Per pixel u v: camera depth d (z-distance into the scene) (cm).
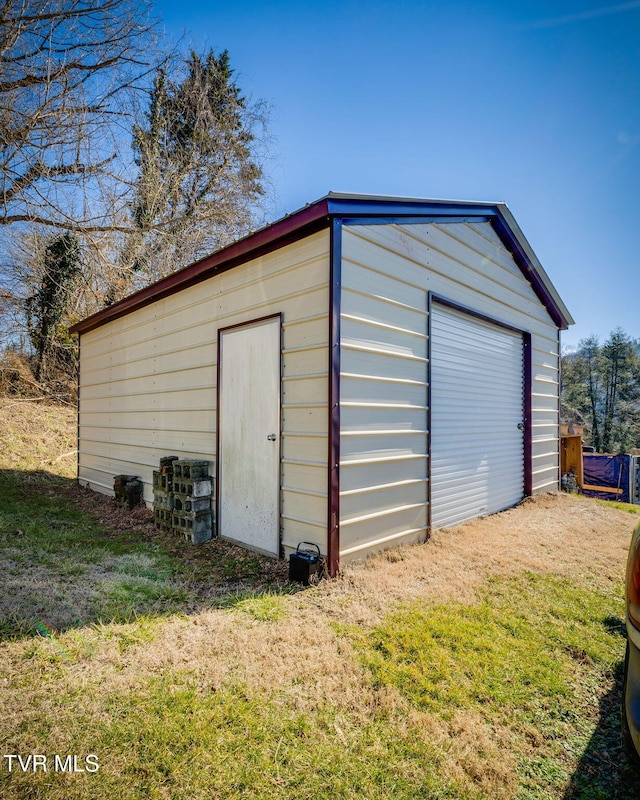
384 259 389
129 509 575
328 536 325
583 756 165
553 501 658
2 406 1070
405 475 409
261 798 142
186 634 242
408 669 212
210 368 466
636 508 650
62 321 1238
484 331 568
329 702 189
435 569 351
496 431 593
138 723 172
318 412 341
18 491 689
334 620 262
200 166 1362
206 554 396
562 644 243
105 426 703
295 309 366
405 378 410
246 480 410
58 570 339
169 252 1257
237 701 187
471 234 533
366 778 150
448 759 160
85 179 881
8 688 190
